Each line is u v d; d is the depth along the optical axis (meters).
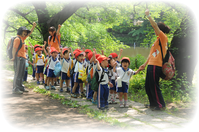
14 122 3.96
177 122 4.07
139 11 14.34
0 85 7.55
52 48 7.12
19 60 6.43
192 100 6.02
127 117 4.41
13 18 13.91
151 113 4.69
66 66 6.73
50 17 11.50
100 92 4.88
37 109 4.89
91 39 16.08
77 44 16.16
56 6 11.07
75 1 11.55
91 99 5.80
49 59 7.09
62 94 6.51
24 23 14.09
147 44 9.89
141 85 7.27
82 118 4.36
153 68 4.88
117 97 6.23
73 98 6.03
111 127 3.83
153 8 13.63
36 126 3.78
